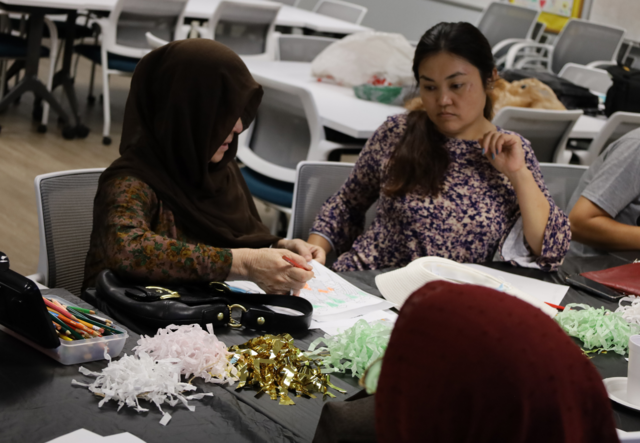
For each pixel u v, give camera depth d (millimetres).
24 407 800
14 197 3305
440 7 7379
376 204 2027
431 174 1720
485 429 397
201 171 1449
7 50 4156
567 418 398
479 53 1646
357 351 1025
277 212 3061
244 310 1154
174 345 935
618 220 2027
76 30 4766
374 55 3361
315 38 4246
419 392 411
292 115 2643
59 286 1519
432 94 1686
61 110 4367
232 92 1387
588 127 3160
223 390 912
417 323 421
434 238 1731
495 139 1667
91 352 926
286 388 933
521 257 1733
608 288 1563
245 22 4391
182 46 1375
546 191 1764
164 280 1242
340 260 1829
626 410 984
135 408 833
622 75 3436
